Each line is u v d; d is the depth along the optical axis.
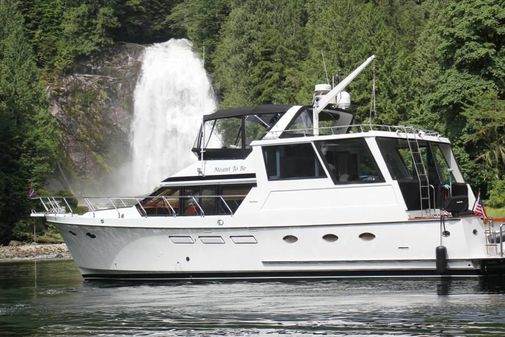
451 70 44.81
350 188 23.64
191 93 95.94
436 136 25.50
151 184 90.31
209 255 24.89
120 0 108.31
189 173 25.91
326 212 23.78
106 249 26.06
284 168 24.36
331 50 60.19
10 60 75.44
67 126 87.56
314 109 25.64
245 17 84.44
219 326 17.77
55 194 61.62
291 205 24.16
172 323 18.28
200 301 21.44
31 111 68.81
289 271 24.23
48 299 22.69
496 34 44.16
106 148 89.19
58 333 17.45
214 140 26.12
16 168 60.19
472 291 21.58
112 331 17.53
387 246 23.34
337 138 23.89
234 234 24.55
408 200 23.52
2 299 22.81
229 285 24.20
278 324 17.77
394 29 80.00
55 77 92.75
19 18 84.00
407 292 21.75
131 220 25.34
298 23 90.75
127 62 97.88
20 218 58.28
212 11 101.31
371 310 19.14
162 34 114.62
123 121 92.06
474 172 44.53
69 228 26.44
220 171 25.42
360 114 55.28
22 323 18.72
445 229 22.88
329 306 19.89
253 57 78.38
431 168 24.95
